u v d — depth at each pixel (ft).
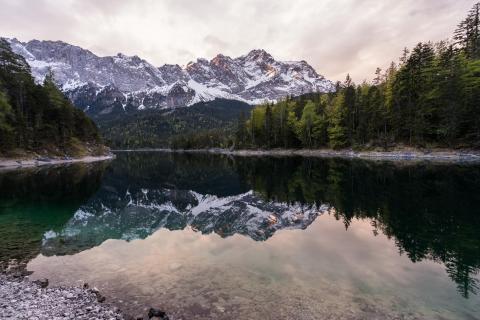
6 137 224.53
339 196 100.32
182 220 81.35
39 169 207.41
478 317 30.99
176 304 34.17
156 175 207.92
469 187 103.09
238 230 67.62
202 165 284.82
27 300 35.68
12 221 78.59
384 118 252.83
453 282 38.78
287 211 84.89
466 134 204.64
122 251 53.52
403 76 240.94
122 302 34.86
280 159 290.97
